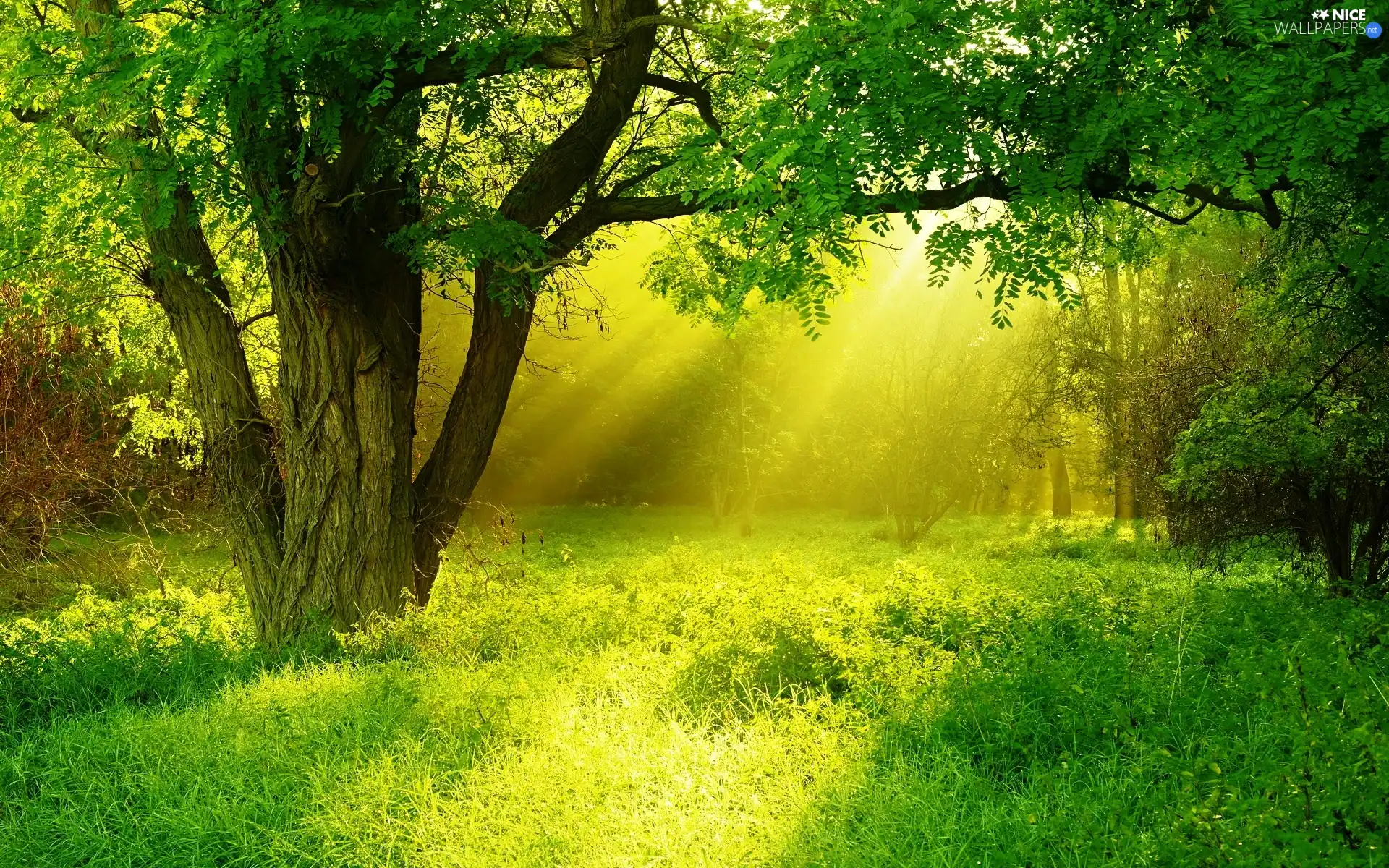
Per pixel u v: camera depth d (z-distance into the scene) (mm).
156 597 12445
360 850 4664
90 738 6285
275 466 10141
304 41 7406
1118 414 24234
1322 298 9453
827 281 5891
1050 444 26562
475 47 8344
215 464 9984
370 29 7434
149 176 8109
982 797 4754
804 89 5973
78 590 13047
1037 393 24797
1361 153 6277
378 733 6141
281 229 8906
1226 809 3498
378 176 9609
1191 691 5629
